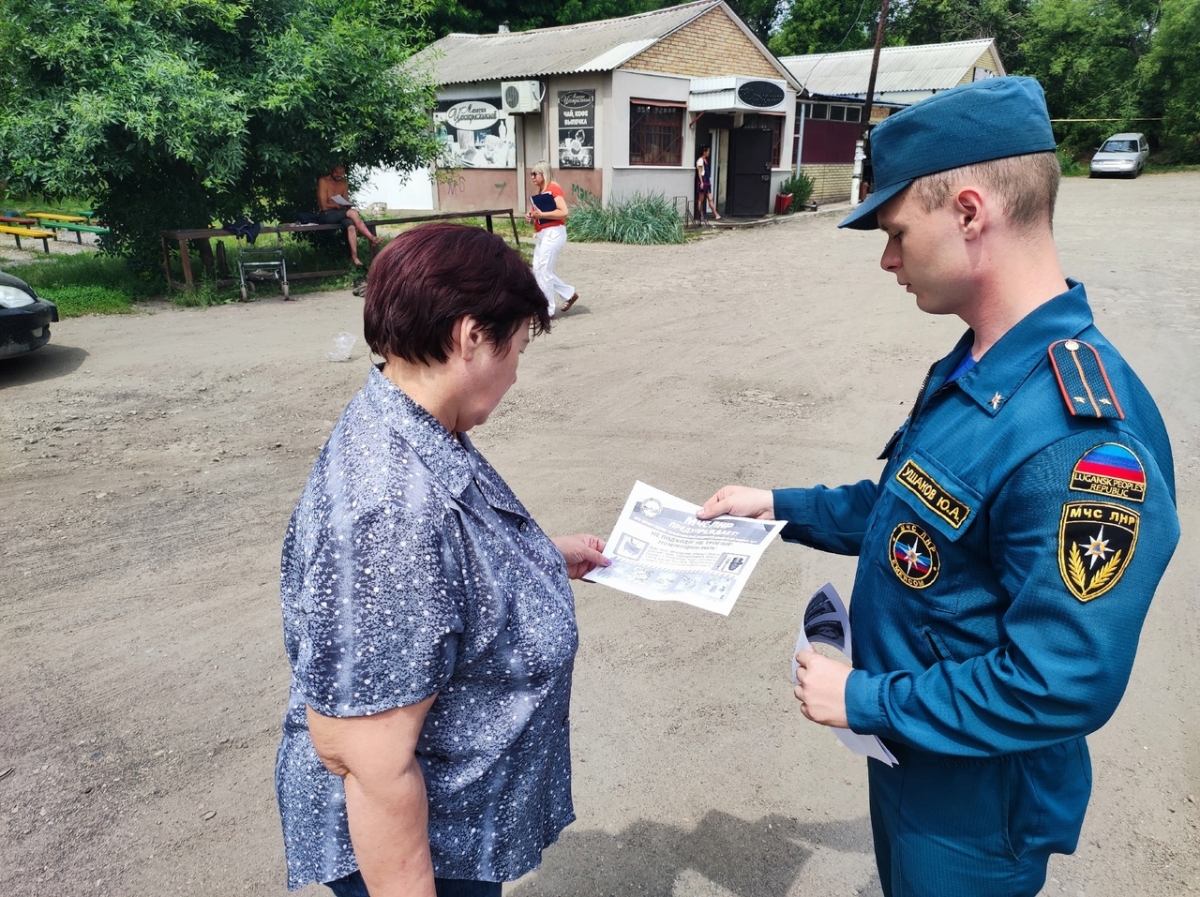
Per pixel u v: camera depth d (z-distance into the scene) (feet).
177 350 25.39
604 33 61.93
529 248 47.29
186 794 8.49
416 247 3.78
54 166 30.17
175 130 30.42
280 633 11.10
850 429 18.17
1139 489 3.59
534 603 4.13
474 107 63.98
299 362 24.03
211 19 33.17
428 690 3.69
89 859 7.74
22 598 11.84
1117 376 3.84
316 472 3.92
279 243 34.09
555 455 16.98
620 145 55.98
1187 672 10.24
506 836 4.49
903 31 129.90
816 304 31.60
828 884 7.48
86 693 9.91
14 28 30.14
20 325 21.99
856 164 70.18
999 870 4.50
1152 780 8.57
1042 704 3.63
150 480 15.83
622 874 7.62
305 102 34.35
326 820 4.28
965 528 4.00
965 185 3.96
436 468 3.79
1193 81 112.16
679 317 29.71
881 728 4.13
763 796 8.48
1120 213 60.34
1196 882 7.37
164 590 12.09
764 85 58.49
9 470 16.25
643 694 9.98
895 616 4.45
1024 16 126.11
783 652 10.78
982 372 4.10
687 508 6.31
